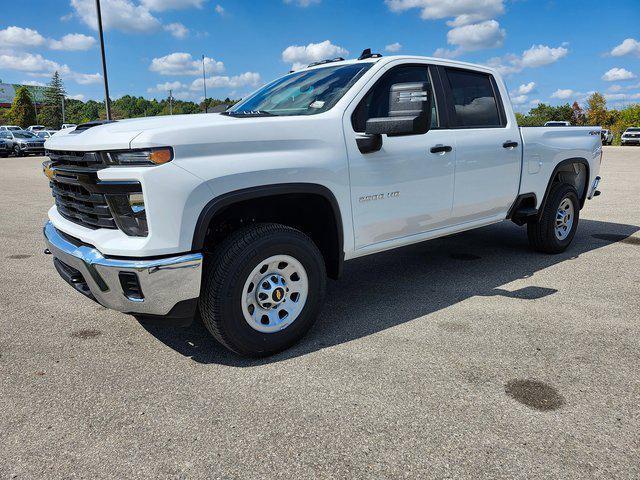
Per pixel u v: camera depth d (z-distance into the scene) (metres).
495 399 2.58
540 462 2.10
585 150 5.59
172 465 2.11
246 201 3.05
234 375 2.88
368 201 3.48
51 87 91.06
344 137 3.30
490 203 4.53
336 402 2.57
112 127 2.88
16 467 2.10
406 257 5.56
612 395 2.61
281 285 3.04
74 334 3.49
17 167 19.66
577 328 3.47
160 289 2.64
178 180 2.61
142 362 3.06
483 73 4.60
